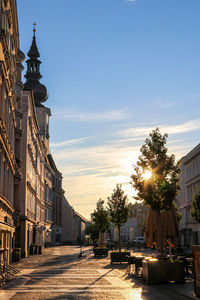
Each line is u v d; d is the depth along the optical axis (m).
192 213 38.03
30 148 42.59
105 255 36.38
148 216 18.42
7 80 21.52
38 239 54.81
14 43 27.78
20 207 38.03
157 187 16.66
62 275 18.75
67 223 103.19
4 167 23.94
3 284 15.30
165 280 15.02
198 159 55.34
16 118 34.88
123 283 15.48
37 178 55.22
